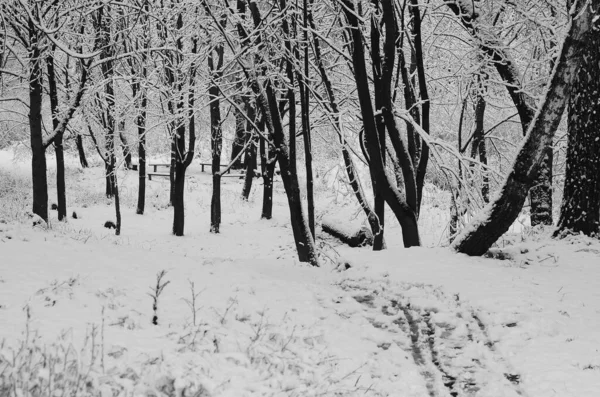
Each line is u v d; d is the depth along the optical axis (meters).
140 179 27.78
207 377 5.60
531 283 9.97
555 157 21.66
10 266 8.55
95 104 23.28
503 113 22.25
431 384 6.55
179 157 23.84
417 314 8.99
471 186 16.12
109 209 28.62
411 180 13.80
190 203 30.47
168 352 6.06
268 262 12.83
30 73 16.67
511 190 11.41
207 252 21.92
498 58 16.06
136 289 8.51
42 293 7.45
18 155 34.34
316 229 24.00
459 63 19.39
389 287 10.35
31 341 5.75
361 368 6.94
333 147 19.61
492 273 10.64
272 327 7.85
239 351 6.56
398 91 20.20
